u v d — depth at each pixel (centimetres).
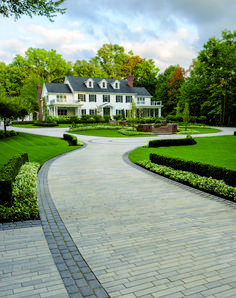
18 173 906
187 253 417
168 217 580
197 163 927
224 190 733
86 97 4503
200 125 4150
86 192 780
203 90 4834
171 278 349
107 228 520
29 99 4850
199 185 821
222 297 310
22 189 719
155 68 6575
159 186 853
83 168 1150
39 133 2792
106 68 6750
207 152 1628
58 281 343
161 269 371
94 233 496
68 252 421
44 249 431
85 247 438
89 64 6306
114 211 619
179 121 4603
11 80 6369
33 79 5731
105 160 1355
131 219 568
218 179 834
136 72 6419
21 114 2278
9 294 315
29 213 570
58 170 1107
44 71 6562
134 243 454
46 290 324
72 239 470
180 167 1014
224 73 4428
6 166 792
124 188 827
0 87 5388
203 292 320
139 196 742
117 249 431
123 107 4875
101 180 932
